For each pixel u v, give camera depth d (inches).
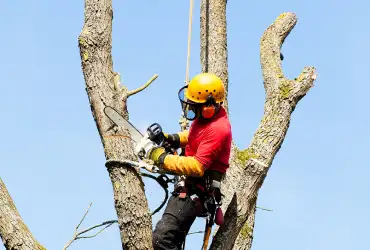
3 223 331.9
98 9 348.2
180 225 327.9
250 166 352.5
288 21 488.7
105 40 344.2
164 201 338.3
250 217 425.7
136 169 324.5
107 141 327.0
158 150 325.4
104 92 334.6
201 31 519.2
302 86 390.9
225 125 331.9
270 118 380.5
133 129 331.6
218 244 341.4
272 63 451.2
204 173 334.0
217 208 335.9
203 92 330.0
